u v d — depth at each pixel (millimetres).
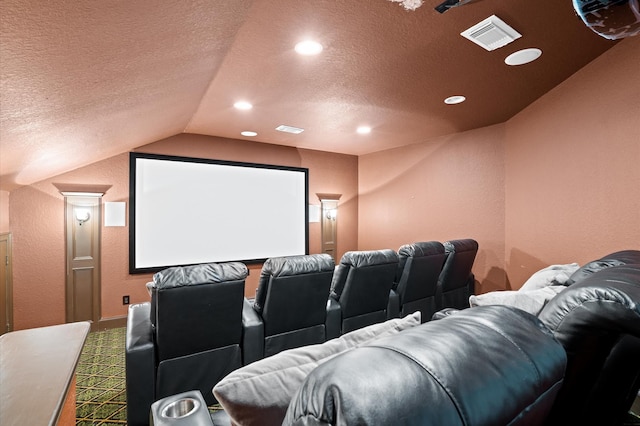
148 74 2049
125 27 1391
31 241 3602
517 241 3709
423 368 458
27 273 3582
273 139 4984
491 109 3582
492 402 463
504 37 2146
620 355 914
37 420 798
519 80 2904
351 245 6172
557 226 3123
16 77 1354
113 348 3383
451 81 2852
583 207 2816
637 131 2338
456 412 425
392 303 2979
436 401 421
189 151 4598
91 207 3918
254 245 5129
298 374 789
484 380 475
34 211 3623
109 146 3484
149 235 4297
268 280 2172
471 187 4352
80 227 3867
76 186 3846
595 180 2689
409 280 3004
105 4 1162
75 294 3838
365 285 2629
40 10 1043
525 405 514
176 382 1963
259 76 2652
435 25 1974
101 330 3945
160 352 1905
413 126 4211
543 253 3322
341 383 411
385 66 2520
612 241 2545
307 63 2434
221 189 4840
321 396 411
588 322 793
